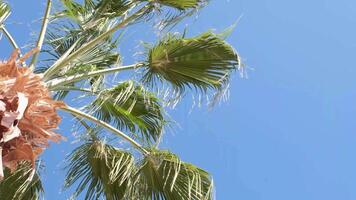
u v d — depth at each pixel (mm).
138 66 6496
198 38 6328
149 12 6371
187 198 6547
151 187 6715
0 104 3988
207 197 6441
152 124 7238
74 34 6781
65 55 6129
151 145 6883
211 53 6328
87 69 6160
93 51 6465
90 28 6707
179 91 6527
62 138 4355
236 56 6305
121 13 6680
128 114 7152
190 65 6410
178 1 6387
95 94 6656
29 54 4465
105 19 6645
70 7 6926
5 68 4316
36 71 7309
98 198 6969
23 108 4062
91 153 6973
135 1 6680
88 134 6918
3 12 6879
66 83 5980
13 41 6832
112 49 6727
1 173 3822
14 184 6660
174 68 6473
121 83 6930
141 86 6938
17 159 4121
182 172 6629
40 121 4230
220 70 6344
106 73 6320
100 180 7031
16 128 4008
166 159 6672
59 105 4371
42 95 4301
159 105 7176
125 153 6891
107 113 7312
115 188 6863
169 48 6375
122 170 6777
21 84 4184
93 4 7086
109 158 6922
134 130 7355
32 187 6820
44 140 4273
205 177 6664
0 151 3910
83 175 7059
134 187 6699
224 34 6340
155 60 6461
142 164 6777
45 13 6422
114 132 6684
